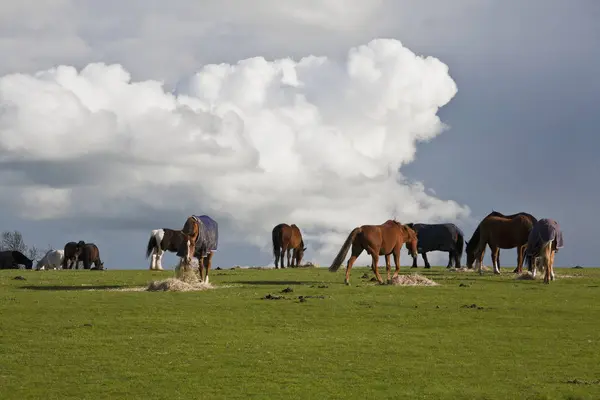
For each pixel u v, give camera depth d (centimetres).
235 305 2308
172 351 1714
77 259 5438
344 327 1992
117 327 1992
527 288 2758
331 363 1603
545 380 1467
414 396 1360
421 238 4347
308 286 2825
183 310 2231
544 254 3005
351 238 2877
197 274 3034
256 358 1645
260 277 3391
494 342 1811
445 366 1580
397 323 2045
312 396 1361
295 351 1709
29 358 1661
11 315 2164
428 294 2542
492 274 3612
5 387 1433
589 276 3362
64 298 2475
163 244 4297
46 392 1399
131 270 4178
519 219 3488
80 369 1562
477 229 3856
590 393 1366
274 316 2136
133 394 1381
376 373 1523
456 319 2095
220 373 1524
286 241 4675
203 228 2872
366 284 2906
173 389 1411
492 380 1469
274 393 1380
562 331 1944
